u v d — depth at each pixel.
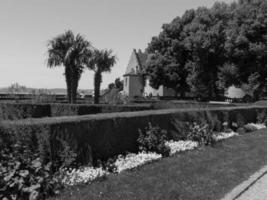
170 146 9.56
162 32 48.16
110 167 7.22
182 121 11.09
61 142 6.38
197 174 7.51
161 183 6.62
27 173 5.26
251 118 18.41
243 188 6.79
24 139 5.71
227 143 12.02
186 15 47.72
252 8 38.59
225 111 14.80
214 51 41.31
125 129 8.34
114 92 23.22
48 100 23.70
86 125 7.05
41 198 5.33
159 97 48.22
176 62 46.25
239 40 37.56
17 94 31.44
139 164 7.64
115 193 5.88
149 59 48.84
